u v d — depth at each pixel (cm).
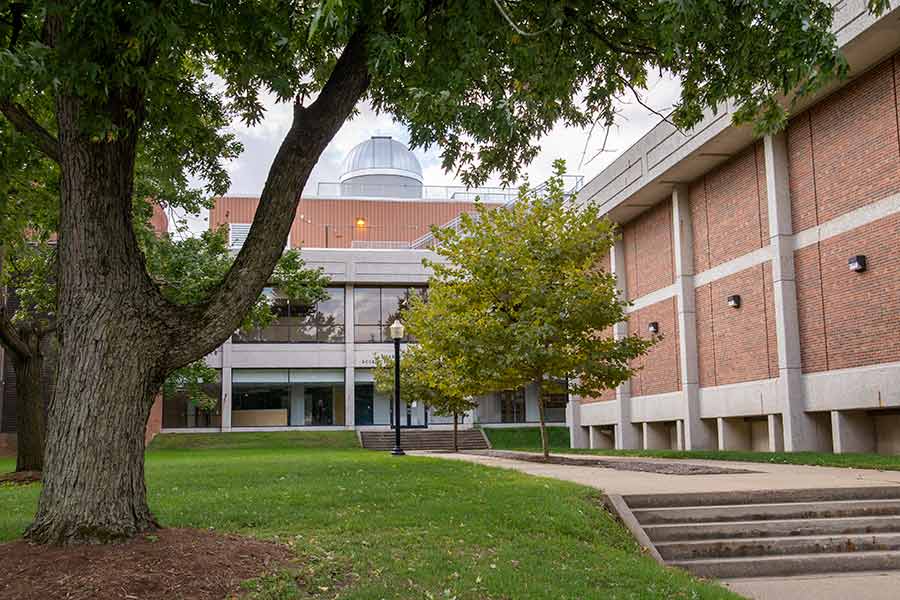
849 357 1922
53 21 762
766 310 2233
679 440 2702
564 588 709
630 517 998
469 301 1902
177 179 1243
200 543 749
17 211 1511
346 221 5356
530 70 991
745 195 2344
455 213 5456
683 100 1044
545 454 1928
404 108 1062
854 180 1906
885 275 1805
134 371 751
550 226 1922
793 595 795
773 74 884
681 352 2662
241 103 1174
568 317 1792
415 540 857
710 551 943
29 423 1855
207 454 2961
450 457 2217
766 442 2359
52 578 634
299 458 2172
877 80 1822
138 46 702
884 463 1492
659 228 2891
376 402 4538
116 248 757
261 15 796
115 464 738
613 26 1045
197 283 2139
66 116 757
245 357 4419
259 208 805
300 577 704
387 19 849
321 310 4516
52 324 1905
